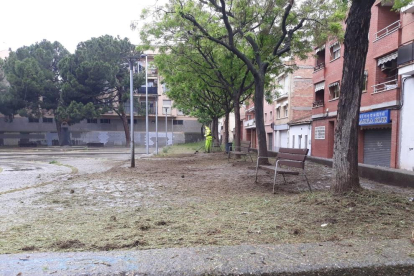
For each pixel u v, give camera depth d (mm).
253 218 4777
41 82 41594
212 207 5730
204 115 37938
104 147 46656
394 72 15977
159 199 6625
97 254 3010
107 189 7969
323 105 23141
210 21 13031
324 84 23094
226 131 24625
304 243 3328
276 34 13531
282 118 33000
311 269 2674
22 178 10914
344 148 5656
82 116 40781
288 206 5324
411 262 2812
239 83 17688
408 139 13859
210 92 23875
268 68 15125
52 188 8188
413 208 5000
